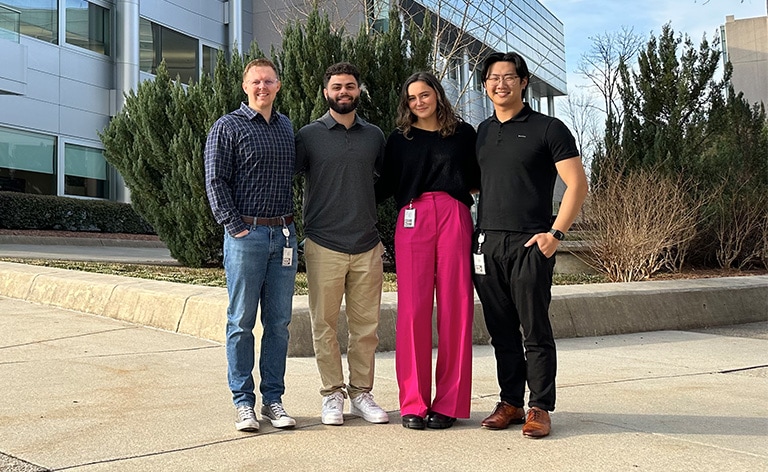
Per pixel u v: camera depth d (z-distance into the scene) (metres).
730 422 3.83
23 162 19.48
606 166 10.85
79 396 4.21
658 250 10.10
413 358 3.71
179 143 9.55
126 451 3.21
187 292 6.76
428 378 3.76
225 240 3.76
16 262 9.76
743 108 12.39
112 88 22.27
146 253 16.88
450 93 16.67
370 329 3.93
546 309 3.62
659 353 6.27
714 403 4.29
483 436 3.55
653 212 10.02
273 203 3.72
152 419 3.76
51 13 20.33
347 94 3.79
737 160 11.82
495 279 3.68
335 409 3.77
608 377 5.13
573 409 4.13
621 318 7.57
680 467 3.05
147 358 5.36
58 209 18.92
